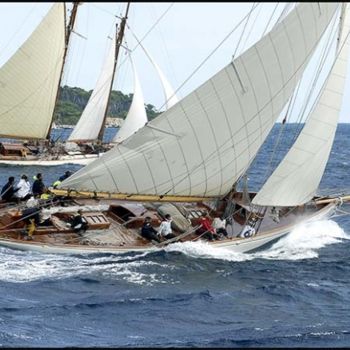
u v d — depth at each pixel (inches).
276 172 2527.1
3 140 6535.4
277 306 1980.8
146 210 2566.4
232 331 1732.3
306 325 1807.3
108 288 2014.0
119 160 2348.7
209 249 2412.6
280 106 2554.1
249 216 2583.7
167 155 2400.3
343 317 1898.4
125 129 5974.4
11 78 5137.8
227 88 2401.6
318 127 2573.8
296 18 2440.9
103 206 2571.4
